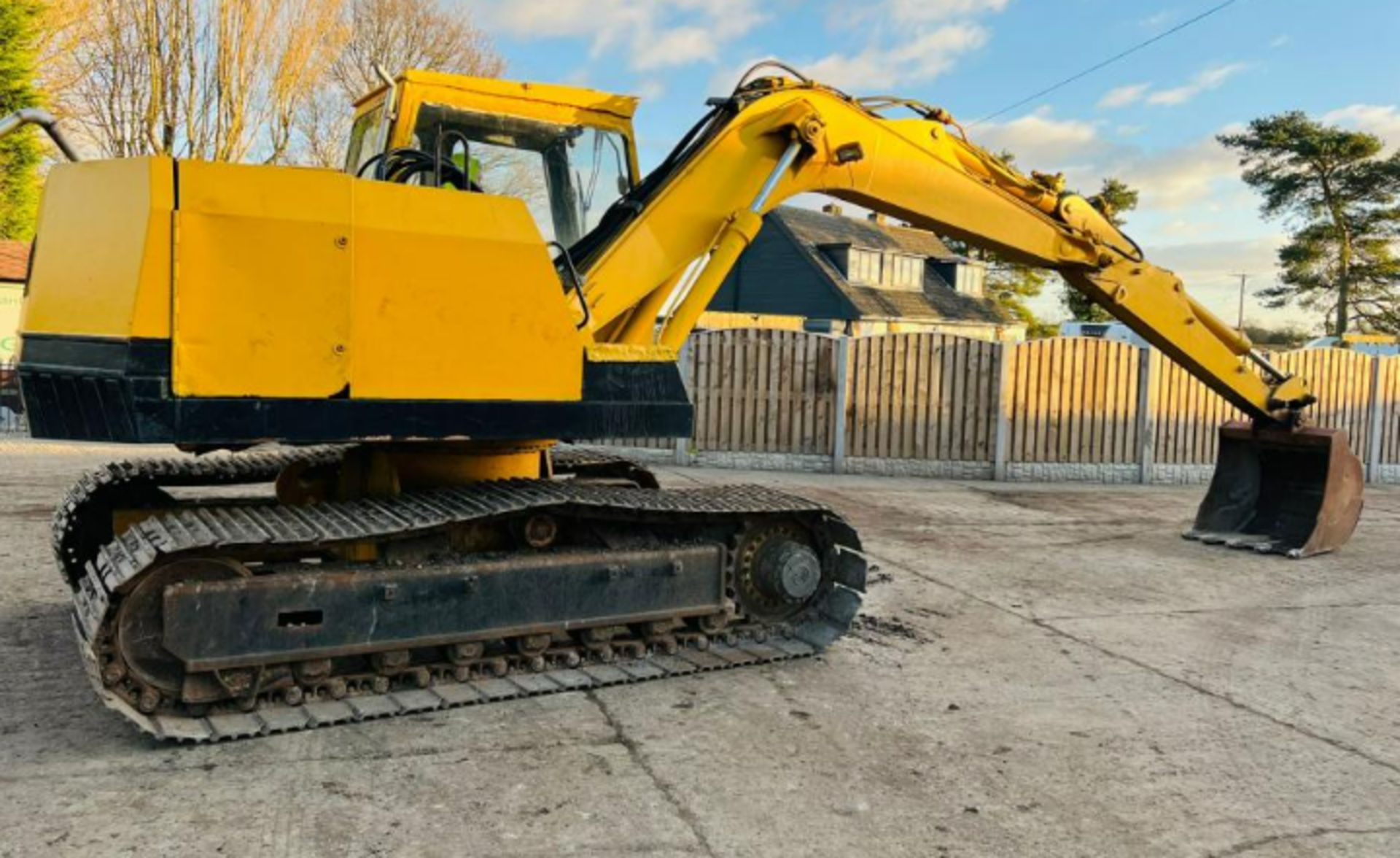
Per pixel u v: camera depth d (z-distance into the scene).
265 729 3.94
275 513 4.41
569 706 4.47
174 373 3.74
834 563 5.55
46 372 3.96
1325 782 3.98
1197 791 3.86
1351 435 15.58
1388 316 41.31
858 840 3.35
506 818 3.39
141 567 3.71
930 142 6.57
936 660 5.41
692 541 5.18
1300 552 8.62
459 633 4.45
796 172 5.94
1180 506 12.01
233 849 3.10
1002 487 13.30
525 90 5.31
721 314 24.59
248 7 24.44
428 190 4.20
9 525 7.76
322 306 3.98
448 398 4.27
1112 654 5.67
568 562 4.73
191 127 24.42
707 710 4.50
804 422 13.71
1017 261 7.38
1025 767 4.03
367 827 3.29
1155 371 14.48
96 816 3.28
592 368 4.66
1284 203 42.97
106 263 3.81
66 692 4.38
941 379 13.85
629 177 5.62
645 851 3.20
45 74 23.67
